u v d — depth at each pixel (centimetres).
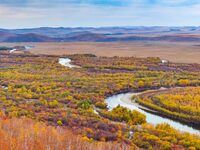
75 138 4375
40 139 3597
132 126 7244
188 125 8750
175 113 9419
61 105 9656
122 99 11700
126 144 5556
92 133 6103
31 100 10406
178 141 6044
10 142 3188
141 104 10838
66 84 13812
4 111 7838
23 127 4672
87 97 11144
